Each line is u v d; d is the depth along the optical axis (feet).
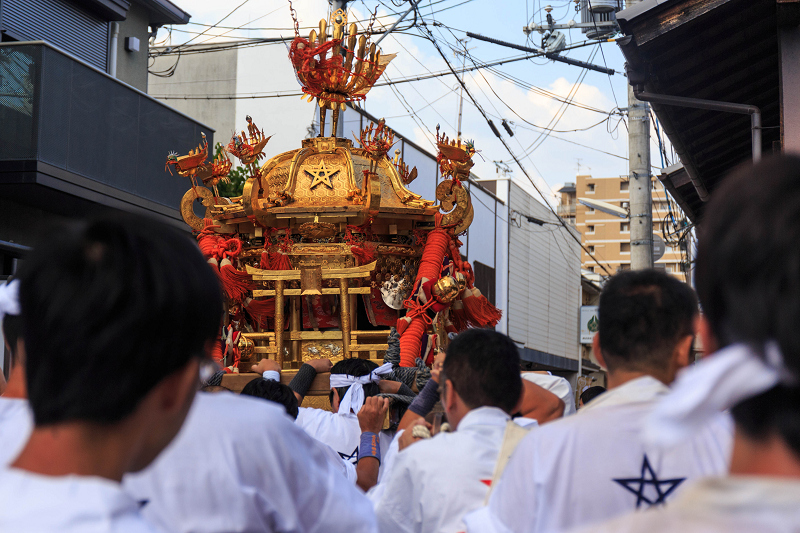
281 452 5.53
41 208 34.71
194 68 63.36
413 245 15.89
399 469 7.34
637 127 38.11
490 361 7.45
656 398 5.57
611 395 5.74
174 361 3.40
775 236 2.45
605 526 2.44
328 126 47.34
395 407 12.01
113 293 3.21
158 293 3.31
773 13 17.52
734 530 2.19
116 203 34.42
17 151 30.30
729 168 28.12
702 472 5.31
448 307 15.23
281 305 14.66
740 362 2.44
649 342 5.83
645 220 37.76
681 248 51.21
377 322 15.60
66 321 3.16
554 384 10.49
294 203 15.07
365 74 16.12
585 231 218.18
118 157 34.76
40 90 30.40
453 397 7.67
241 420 5.49
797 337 2.37
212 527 5.26
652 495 5.27
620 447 5.38
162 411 3.47
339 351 14.93
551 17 41.45
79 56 38.32
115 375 3.18
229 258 15.43
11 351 5.63
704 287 2.69
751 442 2.51
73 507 2.84
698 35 18.20
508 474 5.76
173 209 38.29
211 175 16.19
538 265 90.02
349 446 11.55
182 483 5.30
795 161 2.58
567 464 5.43
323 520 5.72
